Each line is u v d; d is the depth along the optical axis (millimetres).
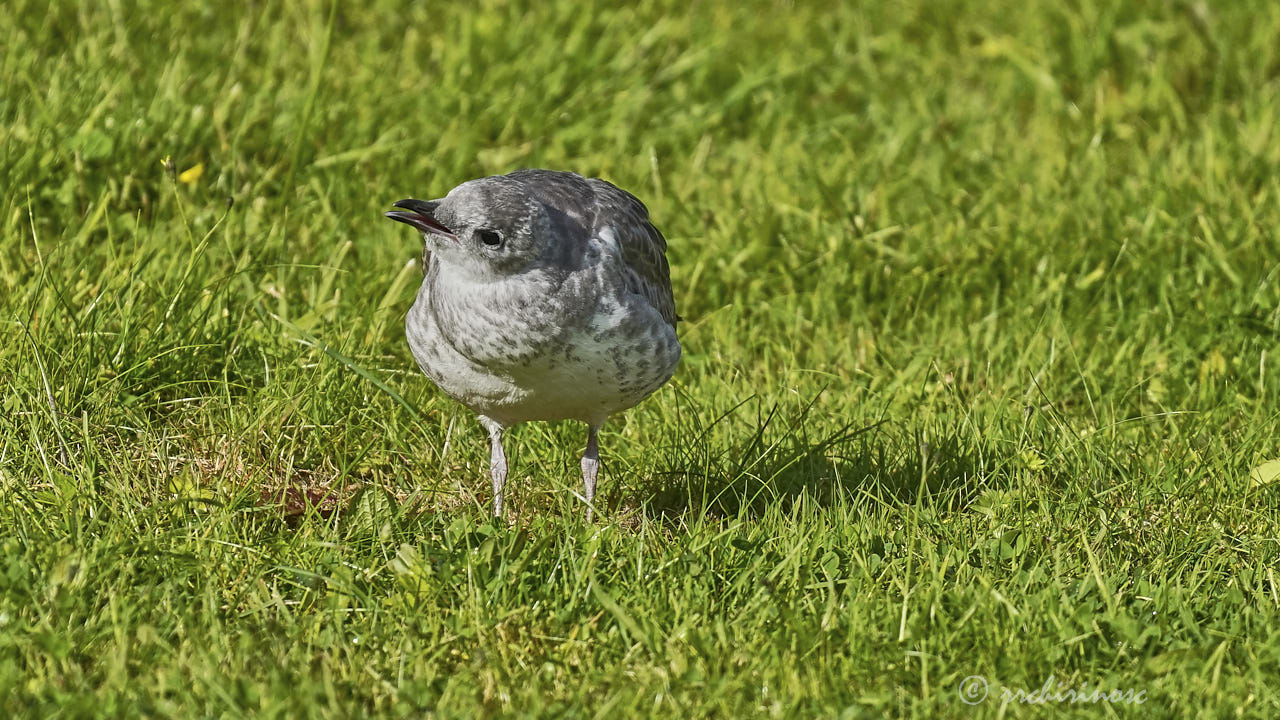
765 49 17516
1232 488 10555
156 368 10953
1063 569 9406
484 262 8977
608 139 15578
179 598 8586
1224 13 18078
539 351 9180
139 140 13367
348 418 10797
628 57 16734
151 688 7777
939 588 8859
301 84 15008
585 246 9234
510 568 8961
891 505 10359
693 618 8672
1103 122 16188
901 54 17734
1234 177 14531
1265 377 12047
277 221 12836
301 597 8867
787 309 13078
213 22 16250
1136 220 13898
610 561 9258
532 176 9844
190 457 10367
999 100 16891
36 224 12594
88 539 9000
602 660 8453
